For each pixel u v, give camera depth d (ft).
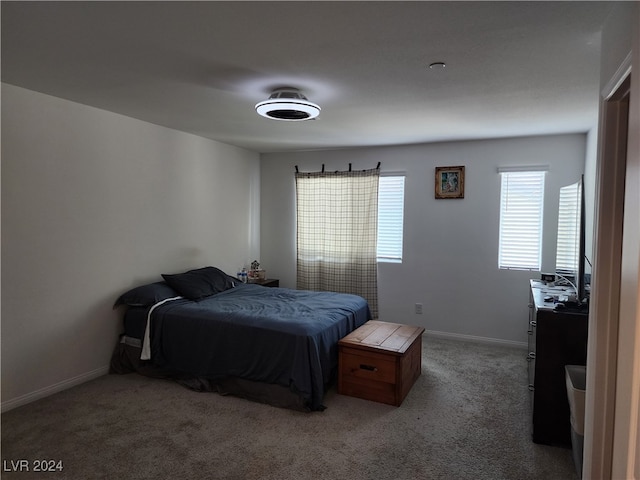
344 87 9.23
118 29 6.48
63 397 10.48
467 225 15.65
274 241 19.26
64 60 7.83
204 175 15.70
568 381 7.66
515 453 8.21
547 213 14.48
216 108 11.28
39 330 10.27
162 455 8.03
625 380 3.26
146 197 13.19
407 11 5.80
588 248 12.51
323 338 10.47
